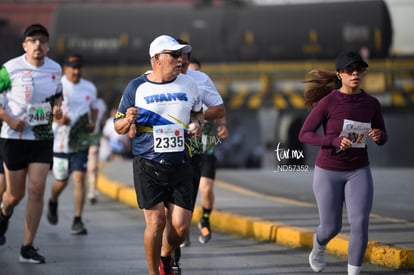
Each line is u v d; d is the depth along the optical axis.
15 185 21.41
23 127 20.69
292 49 73.25
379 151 77.19
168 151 16.59
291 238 24.14
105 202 37.47
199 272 20.44
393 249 20.20
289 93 74.06
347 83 17.52
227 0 80.62
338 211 18.08
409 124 76.00
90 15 75.38
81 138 27.06
